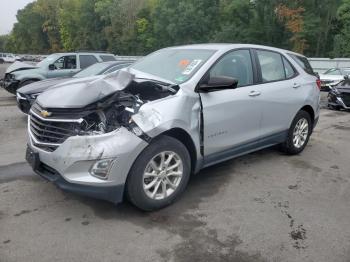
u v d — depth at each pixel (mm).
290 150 5828
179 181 3957
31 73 11648
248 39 41906
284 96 5297
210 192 4367
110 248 3176
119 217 3705
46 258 3018
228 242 3309
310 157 5910
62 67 12305
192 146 4062
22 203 3959
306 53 40719
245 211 3904
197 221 3664
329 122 9492
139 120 3500
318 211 3957
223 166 5297
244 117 4633
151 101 3715
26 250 3115
